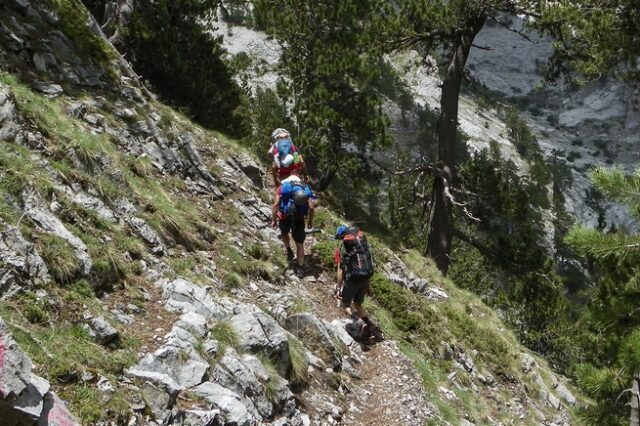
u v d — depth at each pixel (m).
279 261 10.39
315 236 12.36
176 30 20.52
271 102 30.31
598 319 9.40
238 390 6.10
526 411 11.55
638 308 9.23
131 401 4.96
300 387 7.39
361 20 21.33
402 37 21.31
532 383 12.88
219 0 22.84
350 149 20.42
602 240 8.38
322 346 8.37
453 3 20.56
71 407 4.55
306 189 10.20
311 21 20.16
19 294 5.36
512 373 12.64
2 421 3.86
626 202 7.89
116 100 11.32
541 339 35.28
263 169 15.15
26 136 7.69
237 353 6.64
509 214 20.92
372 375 8.80
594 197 123.25
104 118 10.39
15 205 6.31
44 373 4.70
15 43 10.27
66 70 10.89
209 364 6.07
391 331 10.41
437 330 11.60
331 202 18.53
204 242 9.25
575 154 144.75
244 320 7.16
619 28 19.67
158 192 9.56
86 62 11.55
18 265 5.55
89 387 4.85
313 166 19.91
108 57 12.29
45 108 8.76
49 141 8.05
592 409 11.24
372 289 11.53
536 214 66.44
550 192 117.75
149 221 8.41
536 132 153.38
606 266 10.01
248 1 22.31
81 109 10.06
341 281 9.94
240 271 9.07
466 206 21.50
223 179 12.19
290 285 9.89
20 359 3.99
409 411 8.16
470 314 14.50
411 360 9.54
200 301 7.18
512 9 21.17
